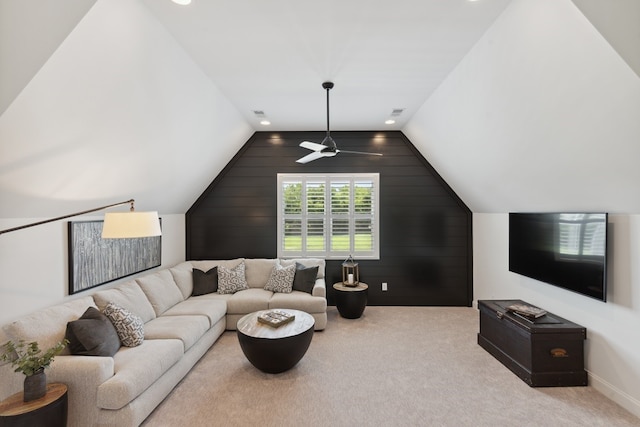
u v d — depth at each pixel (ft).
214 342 11.54
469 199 15.20
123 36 6.56
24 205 7.28
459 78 9.70
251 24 7.34
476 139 10.87
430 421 7.18
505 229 13.08
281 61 9.12
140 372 6.88
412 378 9.04
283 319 9.83
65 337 7.15
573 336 8.55
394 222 16.37
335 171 16.47
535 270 10.50
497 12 6.92
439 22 7.29
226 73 9.86
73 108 6.63
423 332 12.59
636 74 5.55
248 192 16.47
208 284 13.94
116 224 7.11
